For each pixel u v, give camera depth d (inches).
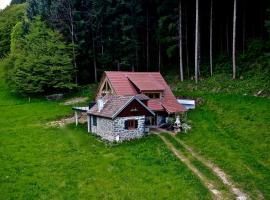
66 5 2896.2
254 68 2235.5
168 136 1673.2
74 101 2573.8
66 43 2906.0
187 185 1109.1
